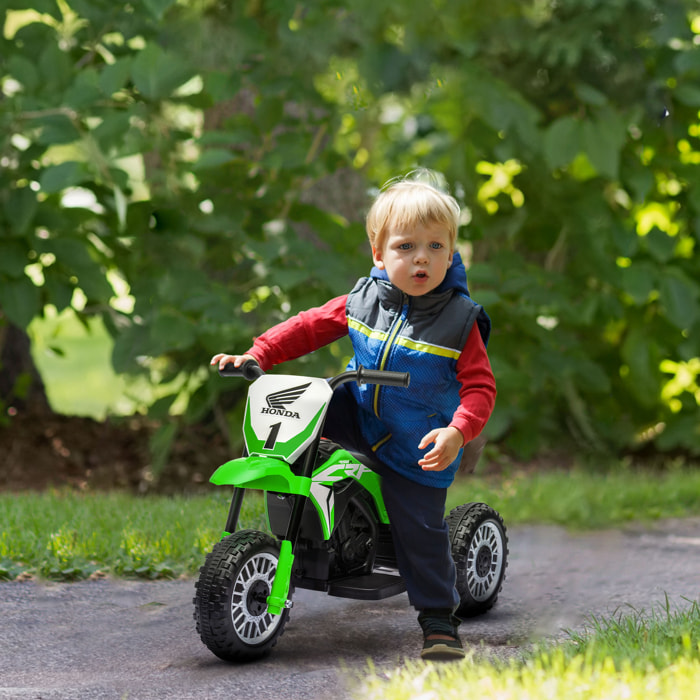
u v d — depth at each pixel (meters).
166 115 13.17
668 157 15.43
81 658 6.64
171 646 6.95
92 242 13.86
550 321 15.71
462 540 7.68
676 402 16.62
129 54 13.30
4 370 17.61
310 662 6.59
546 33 13.98
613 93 14.44
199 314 13.09
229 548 6.45
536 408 15.68
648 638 6.36
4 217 12.48
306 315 7.15
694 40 15.13
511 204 15.87
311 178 14.07
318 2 13.41
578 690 5.11
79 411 25.55
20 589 8.38
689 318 14.67
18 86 12.68
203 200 13.53
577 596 8.62
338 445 7.04
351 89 14.05
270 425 6.43
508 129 14.15
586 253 15.06
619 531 11.59
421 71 13.94
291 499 6.59
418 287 6.44
